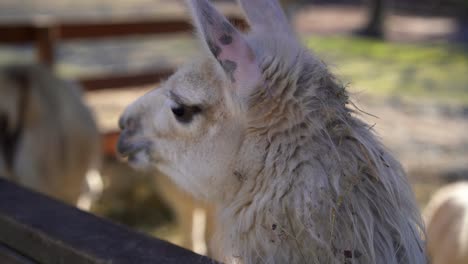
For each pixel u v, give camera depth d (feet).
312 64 7.62
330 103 7.34
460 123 32.53
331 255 6.72
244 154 7.55
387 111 34.14
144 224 21.17
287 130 7.30
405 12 82.43
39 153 16.03
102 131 21.68
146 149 9.12
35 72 16.52
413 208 7.38
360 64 47.91
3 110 15.83
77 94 17.44
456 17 79.05
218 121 7.91
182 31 24.66
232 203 7.79
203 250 18.31
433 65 48.91
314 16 78.28
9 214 7.61
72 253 6.61
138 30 23.79
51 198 8.29
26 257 7.39
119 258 6.32
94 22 22.77
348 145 7.13
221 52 7.22
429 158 26.35
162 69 24.62
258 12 8.71
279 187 7.11
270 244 7.13
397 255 6.97
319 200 6.84
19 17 59.67
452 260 12.23
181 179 8.80
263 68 7.41
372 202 6.95
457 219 12.92
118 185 23.16
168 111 8.57
